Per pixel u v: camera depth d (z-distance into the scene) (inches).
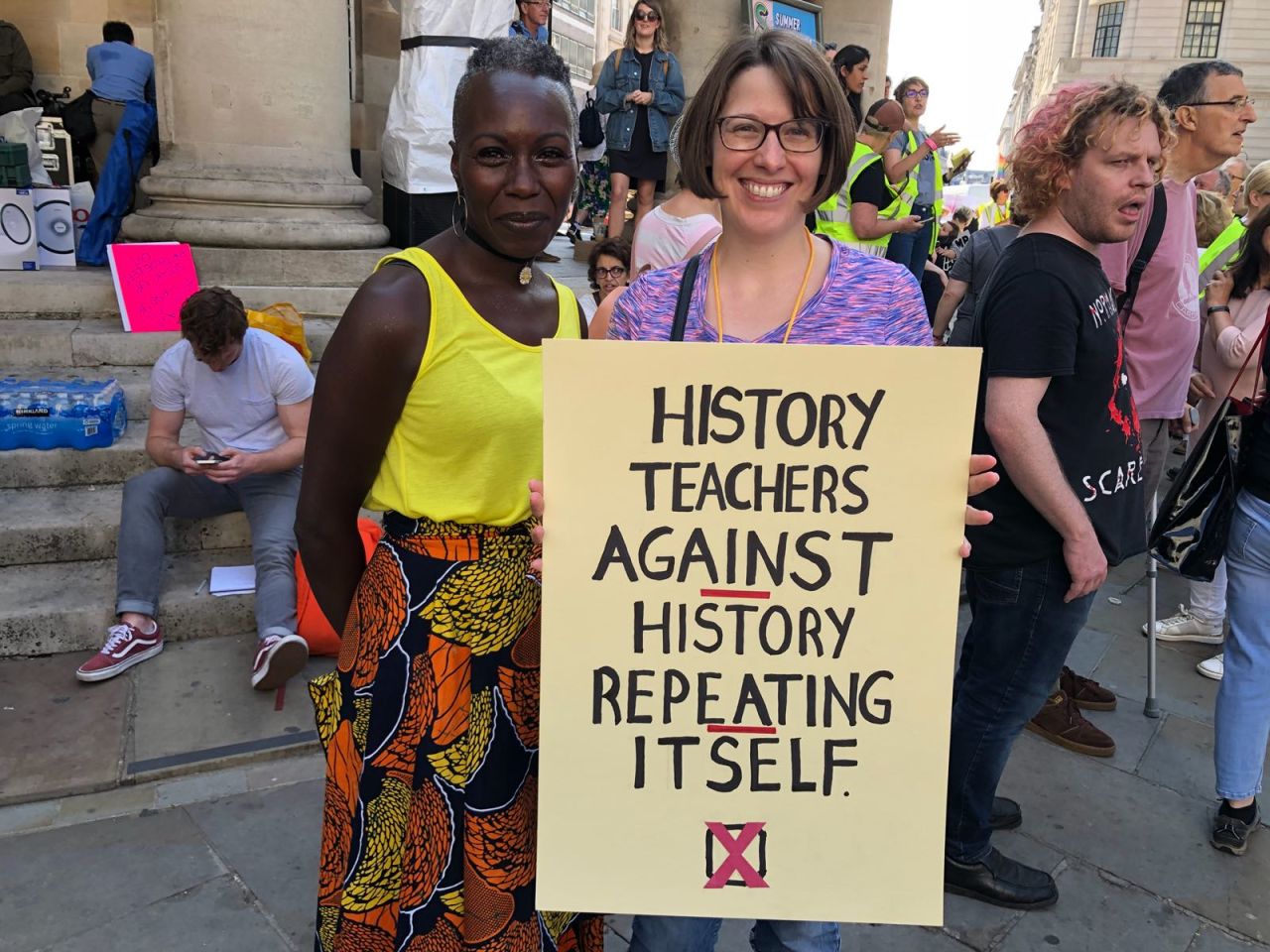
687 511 53.5
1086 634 164.2
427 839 59.2
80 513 145.7
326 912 64.2
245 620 138.6
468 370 58.5
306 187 206.5
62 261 214.4
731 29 281.9
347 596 65.9
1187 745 129.7
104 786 106.5
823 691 54.7
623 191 274.1
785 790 54.9
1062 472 81.6
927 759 54.8
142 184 203.9
